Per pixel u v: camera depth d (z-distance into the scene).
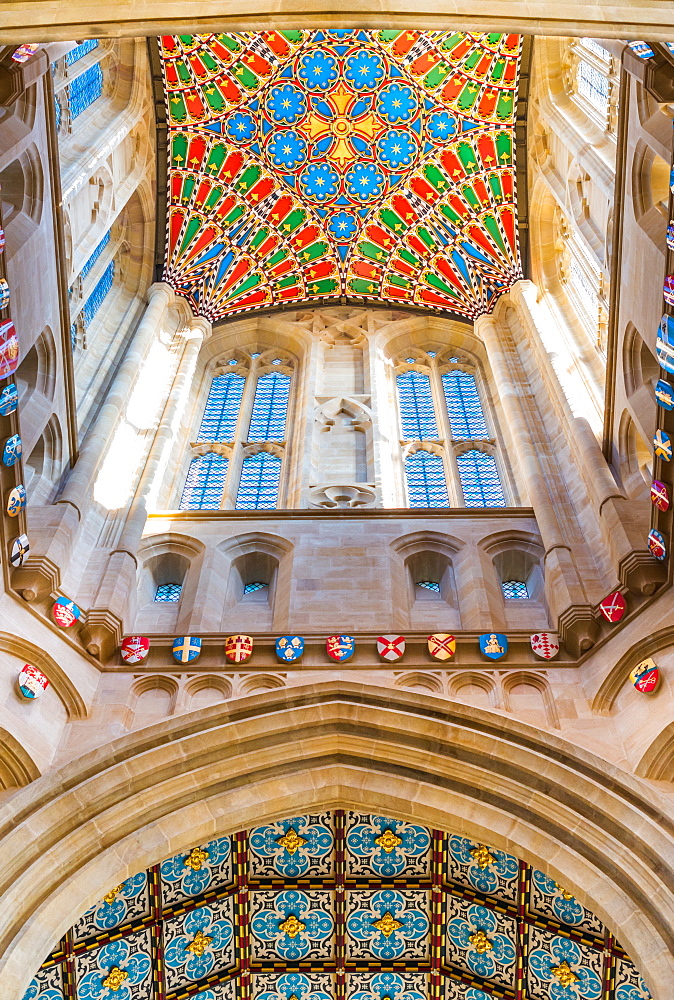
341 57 23.12
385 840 14.05
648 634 13.10
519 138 23.50
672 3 10.78
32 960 10.74
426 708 13.24
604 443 16.89
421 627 15.53
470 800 12.51
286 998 15.04
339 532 17.22
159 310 22.20
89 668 13.92
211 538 17.14
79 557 15.27
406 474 20.47
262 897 14.39
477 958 14.52
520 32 10.80
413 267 25.17
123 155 22.33
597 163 18.34
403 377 23.88
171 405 20.31
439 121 23.77
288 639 14.43
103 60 21.75
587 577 15.06
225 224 24.38
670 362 12.74
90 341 20.16
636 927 10.91
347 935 14.62
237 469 20.64
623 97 14.88
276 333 25.05
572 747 12.61
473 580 16.12
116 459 17.83
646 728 12.55
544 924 13.87
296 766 13.01
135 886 13.63
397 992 14.98
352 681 13.59
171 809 12.45
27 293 13.68
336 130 24.03
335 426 21.50
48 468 15.86
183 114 23.70
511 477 19.80
